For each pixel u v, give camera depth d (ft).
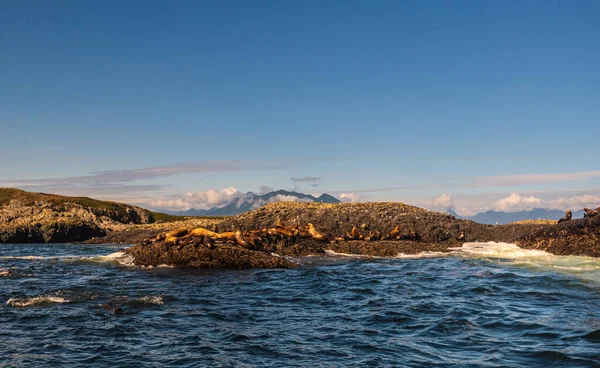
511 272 69.97
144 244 88.94
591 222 88.12
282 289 60.44
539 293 54.65
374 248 101.24
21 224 203.51
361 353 33.96
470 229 115.85
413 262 86.94
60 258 95.09
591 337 36.65
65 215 249.55
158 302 52.24
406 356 33.22
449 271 74.49
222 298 54.65
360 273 73.92
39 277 70.79
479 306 48.73
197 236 84.79
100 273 74.69
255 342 36.91
